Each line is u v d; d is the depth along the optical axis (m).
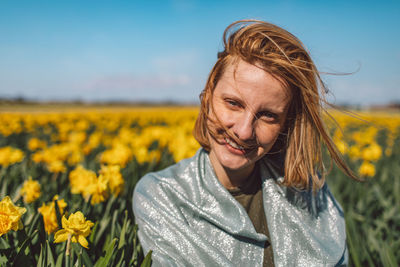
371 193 3.79
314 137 1.53
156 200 1.50
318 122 1.48
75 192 2.45
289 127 1.56
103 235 2.01
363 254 2.36
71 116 16.03
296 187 1.53
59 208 1.68
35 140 5.98
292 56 1.34
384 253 2.16
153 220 1.45
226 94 1.29
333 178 4.48
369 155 4.69
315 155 1.55
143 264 1.30
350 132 13.87
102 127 11.63
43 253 1.45
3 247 1.52
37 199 2.30
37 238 1.70
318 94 1.47
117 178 2.14
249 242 1.42
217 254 1.31
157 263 1.33
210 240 1.41
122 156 3.60
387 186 4.08
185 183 1.54
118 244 1.61
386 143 9.82
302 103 1.45
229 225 1.40
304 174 1.51
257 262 1.40
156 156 4.48
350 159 5.75
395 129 15.47
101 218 2.21
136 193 1.58
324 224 1.58
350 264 2.31
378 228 2.83
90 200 2.00
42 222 1.67
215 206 1.45
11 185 3.04
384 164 5.81
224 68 1.34
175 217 1.42
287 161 1.54
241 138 1.28
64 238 1.37
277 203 1.55
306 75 1.38
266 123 1.33
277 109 1.30
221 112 1.33
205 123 1.44
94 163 4.66
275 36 1.32
